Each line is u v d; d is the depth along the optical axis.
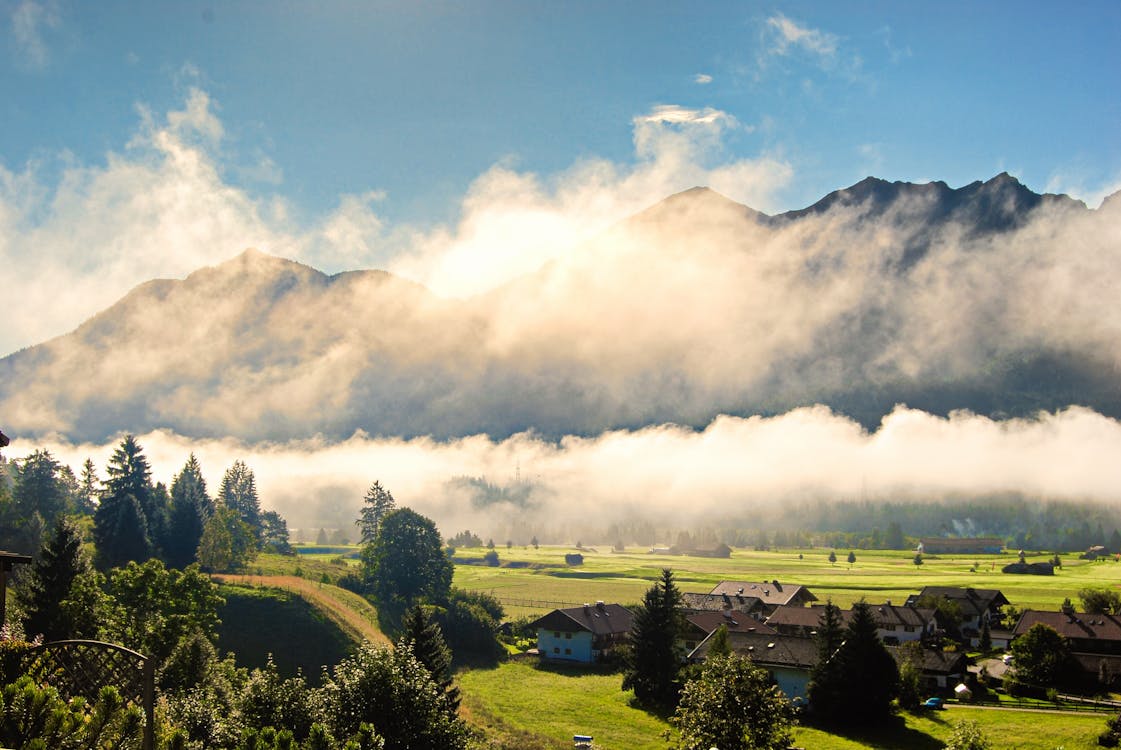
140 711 23.14
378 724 46.12
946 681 102.00
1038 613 131.25
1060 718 86.00
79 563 85.88
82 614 74.81
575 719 88.56
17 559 35.66
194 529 139.88
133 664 25.31
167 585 83.69
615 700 97.56
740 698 58.22
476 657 121.31
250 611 102.81
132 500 133.50
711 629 121.38
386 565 140.75
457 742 48.78
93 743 22.14
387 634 116.06
